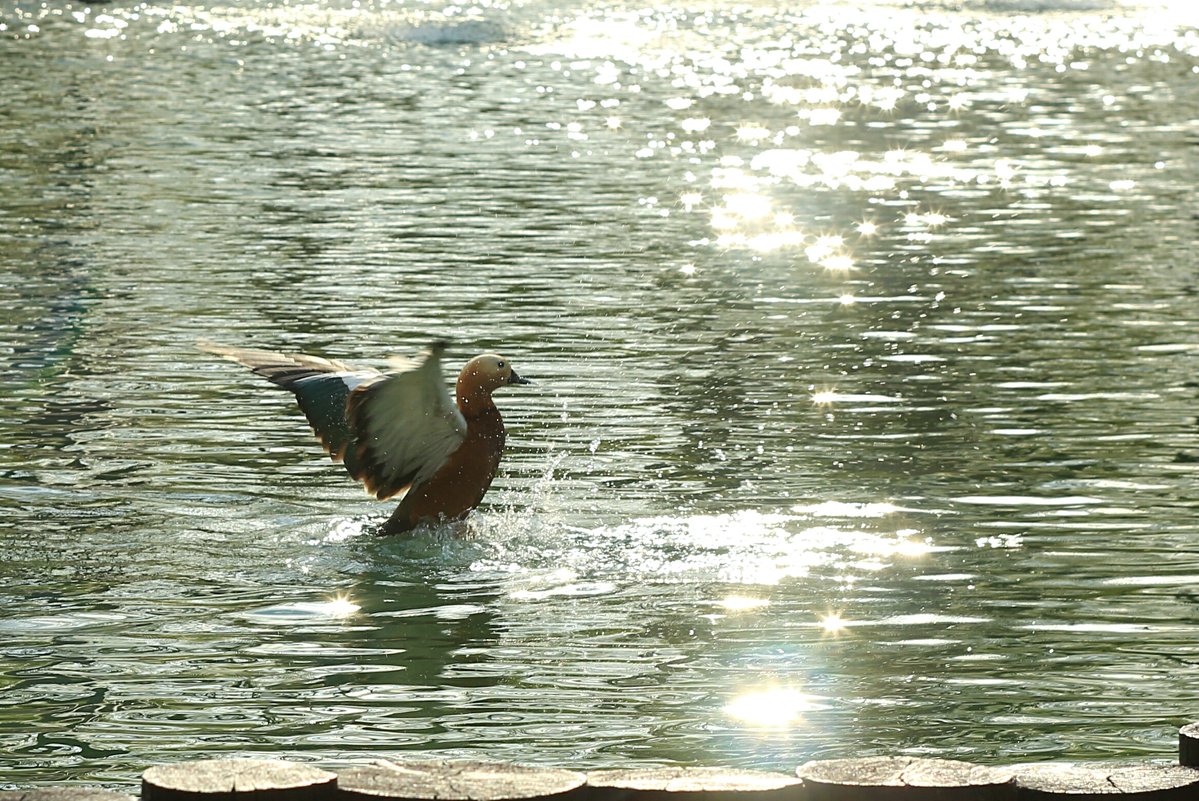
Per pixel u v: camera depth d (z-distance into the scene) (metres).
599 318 18.59
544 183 28.42
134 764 7.55
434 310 18.80
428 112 37.34
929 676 8.75
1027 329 18.16
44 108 36.12
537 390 15.39
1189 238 23.75
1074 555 10.82
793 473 12.76
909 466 12.95
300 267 21.06
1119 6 68.12
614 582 10.31
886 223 25.33
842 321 18.61
